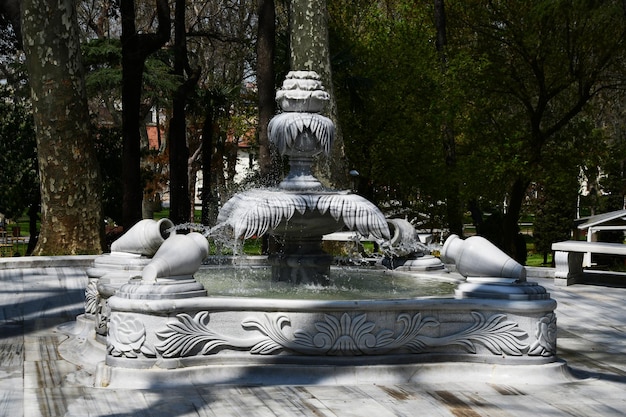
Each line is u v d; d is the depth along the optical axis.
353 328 5.13
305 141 6.56
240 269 8.11
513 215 23.91
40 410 4.38
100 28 31.42
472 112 23.02
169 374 4.88
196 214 42.25
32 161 22.78
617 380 5.45
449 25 24.14
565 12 21.88
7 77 27.70
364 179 21.16
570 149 24.38
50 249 13.95
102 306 6.11
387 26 21.58
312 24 15.87
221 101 24.89
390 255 7.89
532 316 5.30
